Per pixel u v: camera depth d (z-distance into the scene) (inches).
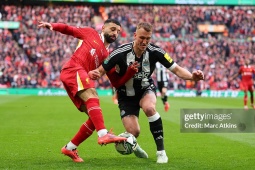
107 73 830.5
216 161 824.9
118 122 1711.4
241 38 5098.4
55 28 816.9
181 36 5022.1
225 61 4753.9
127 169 733.3
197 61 4699.8
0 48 4515.3
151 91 838.5
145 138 1207.6
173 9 5221.5
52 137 1232.2
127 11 5152.6
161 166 763.4
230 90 4411.9
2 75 4288.9
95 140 1147.9
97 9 5280.5
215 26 5167.3
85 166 765.3
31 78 4330.7
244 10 5285.4
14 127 1499.8
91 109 770.8
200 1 5029.5
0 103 2824.8
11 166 764.6
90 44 828.0
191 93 4355.3
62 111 2226.9
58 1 4987.7
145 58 806.5
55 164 788.0
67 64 816.3
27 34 4724.4
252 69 2650.1
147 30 756.6
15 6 5103.3
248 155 904.3
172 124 1592.0
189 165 775.7
